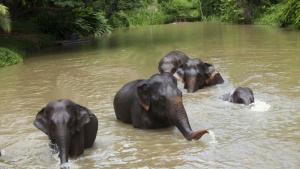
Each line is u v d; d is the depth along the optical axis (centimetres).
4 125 999
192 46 2272
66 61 1939
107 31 3356
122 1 3197
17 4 2827
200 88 1288
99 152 812
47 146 855
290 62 1592
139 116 939
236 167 712
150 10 4700
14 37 2478
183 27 3831
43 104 1177
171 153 790
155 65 1706
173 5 4841
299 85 1221
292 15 3022
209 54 1925
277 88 1204
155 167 732
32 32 2720
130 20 4422
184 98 1179
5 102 1217
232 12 3978
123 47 2389
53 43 2650
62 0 2570
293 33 2595
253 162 728
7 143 880
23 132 944
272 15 3488
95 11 3238
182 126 842
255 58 1734
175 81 913
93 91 1296
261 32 2803
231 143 817
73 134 752
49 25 2828
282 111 992
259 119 948
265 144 803
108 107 1111
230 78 1389
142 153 799
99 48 2400
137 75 1511
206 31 3198
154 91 895
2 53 1898
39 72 1681
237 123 930
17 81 1517
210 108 1059
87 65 1798
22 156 810
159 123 927
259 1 3744
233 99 1100
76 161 769
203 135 870
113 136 900
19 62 1952
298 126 888
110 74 1556
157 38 2836
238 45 2183
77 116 762
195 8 4841
